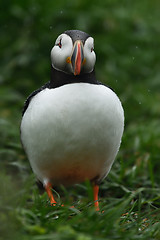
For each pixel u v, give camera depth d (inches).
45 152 241.4
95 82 245.3
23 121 252.5
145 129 391.5
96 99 229.6
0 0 508.1
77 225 194.4
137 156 343.0
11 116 415.5
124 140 359.9
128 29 525.3
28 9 509.4
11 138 369.4
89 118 228.2
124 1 567.2
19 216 196.4
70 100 228.7
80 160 242.8
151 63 509.4
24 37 498.6
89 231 188.9
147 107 442.3
